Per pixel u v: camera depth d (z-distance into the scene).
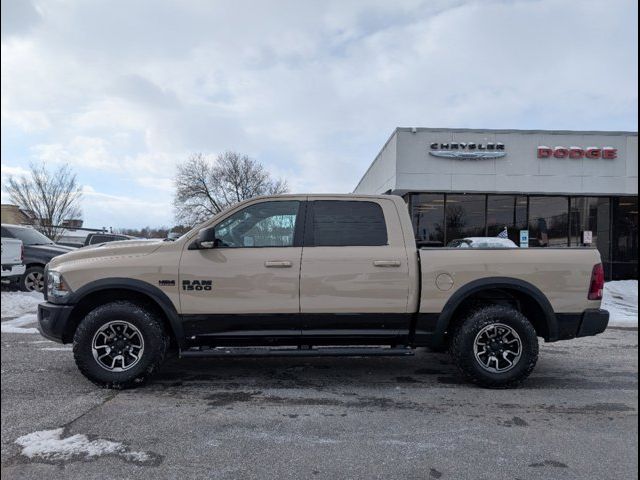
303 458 3.29
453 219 16.78
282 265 4.70
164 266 4.69
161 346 4.70
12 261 10.78
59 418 3.96
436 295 4.76
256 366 5.69
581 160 16.06
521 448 3.48
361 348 4.82
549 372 5.57
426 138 15.91
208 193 50.84
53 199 32.09
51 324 4.69
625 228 17.14
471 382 5.00
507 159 15.96
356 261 4.74
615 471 3.14
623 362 6.09
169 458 3.27
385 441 3.58
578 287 4.86
